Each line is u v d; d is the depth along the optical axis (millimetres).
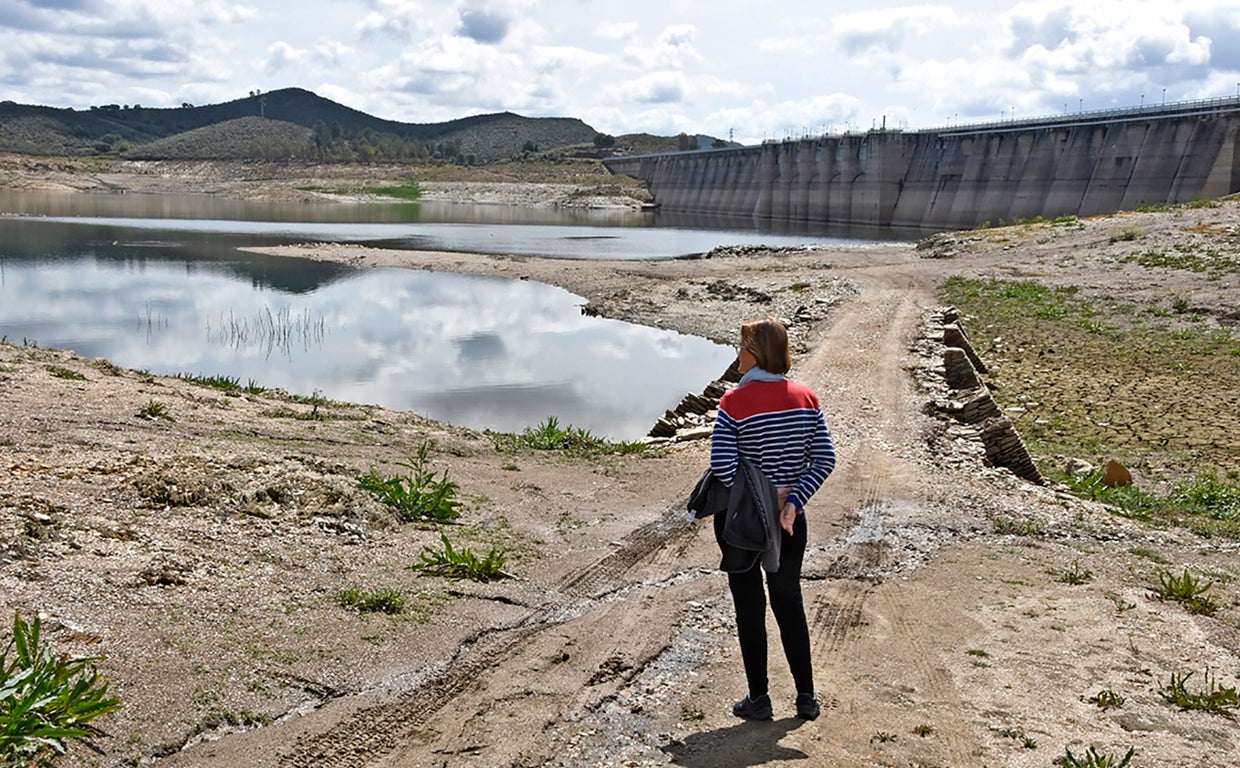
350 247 67750
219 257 60094
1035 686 5477
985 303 35562
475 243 77125
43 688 4262
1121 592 7398
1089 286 37438
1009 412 20484
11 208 109188
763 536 4707
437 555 7164
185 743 4422
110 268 52938
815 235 97938
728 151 162125
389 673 5344
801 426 4816
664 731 4871
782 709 5125
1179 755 4594
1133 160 89875
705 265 55406
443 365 27562
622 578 7352
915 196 117812
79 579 5789
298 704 4902
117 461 8148
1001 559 8352
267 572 6465
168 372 25297
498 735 4785
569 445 13273
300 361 27766
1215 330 28859
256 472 8336
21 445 8398
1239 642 6285
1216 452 16812
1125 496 12867
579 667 5648
